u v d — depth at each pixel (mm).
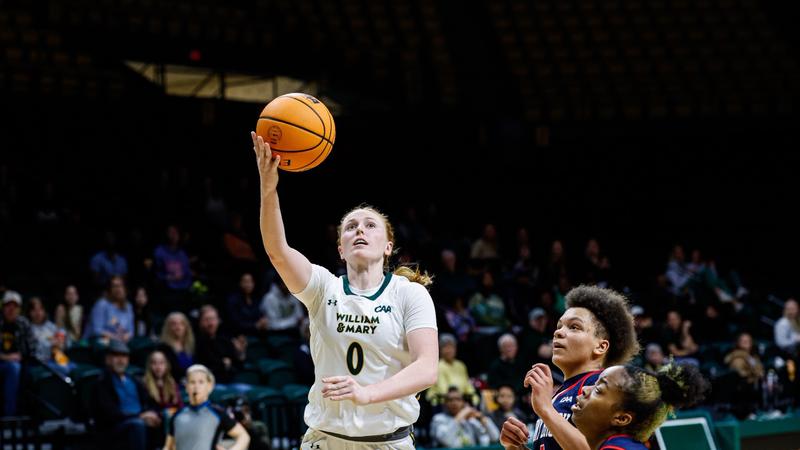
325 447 3996
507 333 13352
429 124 19344
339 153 19047
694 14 21391
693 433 7922
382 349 3920
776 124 19516
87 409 9820
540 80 20094
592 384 4012
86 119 17609
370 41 20406
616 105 19734
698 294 16266
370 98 19812
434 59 20281
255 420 9820
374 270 4066
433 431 9672
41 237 15586
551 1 21469
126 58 18625
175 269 14203
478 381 11516
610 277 16188
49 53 18000
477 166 19453
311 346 4082
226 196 17828
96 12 18594
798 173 19516
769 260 19219
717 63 20469
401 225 16297
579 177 19578
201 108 18219
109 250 14000
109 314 12070
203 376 8156
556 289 15031
